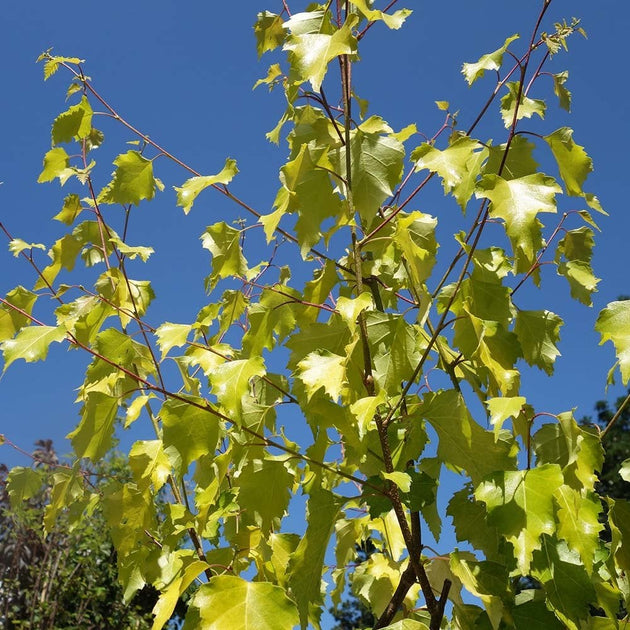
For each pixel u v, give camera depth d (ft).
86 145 2.32
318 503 1.75
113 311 2.19
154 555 2.09
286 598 1.48
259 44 2.14
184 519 1.99
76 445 1.98
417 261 1.77
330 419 1.71
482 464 1.74
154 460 2.00
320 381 1.59
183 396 1.75
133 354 2.02
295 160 1.74
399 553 2.25
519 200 1.59
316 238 1.76
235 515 2.12
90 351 1.81
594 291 2.04
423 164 1.68
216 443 1.76
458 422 1.74
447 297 2.01
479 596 1.62
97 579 7.67
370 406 1.55
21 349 1.83
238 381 1.64
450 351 2.06
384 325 1.78
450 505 1.85
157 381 2.21
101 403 1.96
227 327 2.12
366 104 2.09
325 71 1.62
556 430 1.83
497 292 1.89
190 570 1.57
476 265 1.92
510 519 1.50
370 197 1.74
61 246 2.33
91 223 2.37
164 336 1.90
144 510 2.04
